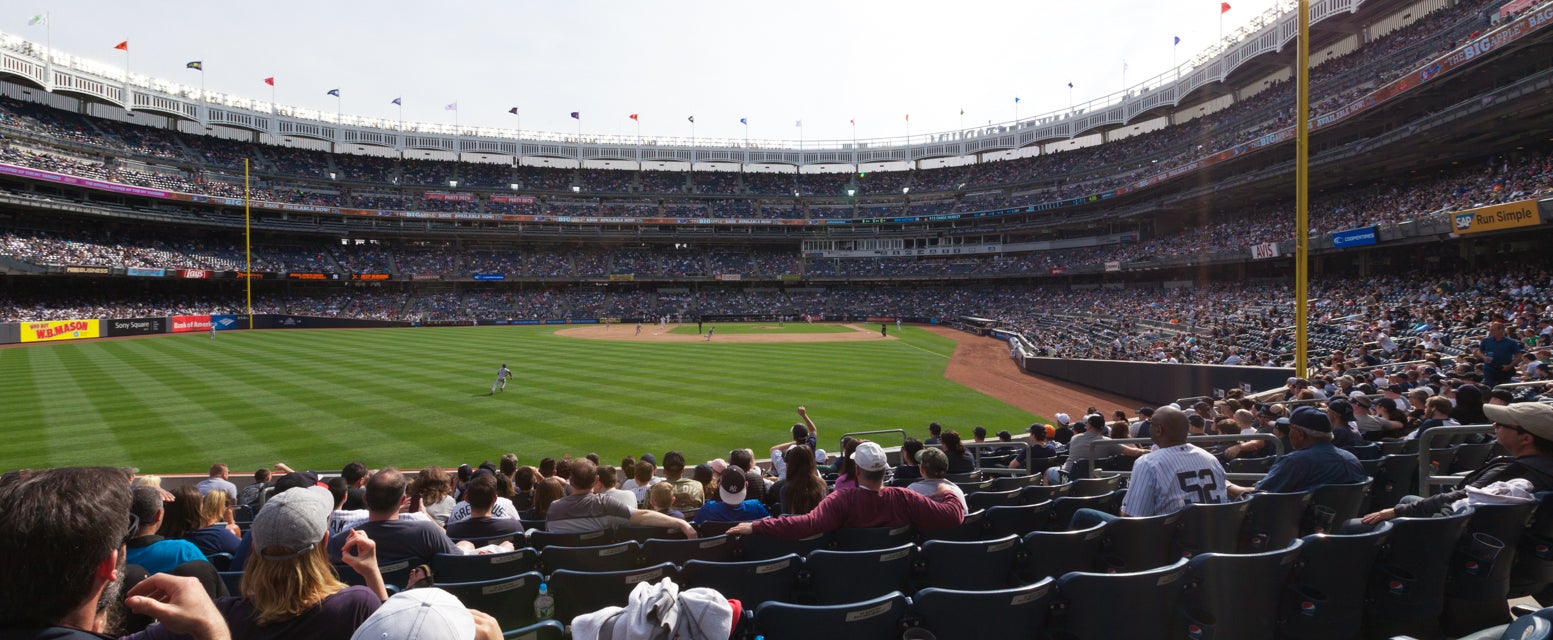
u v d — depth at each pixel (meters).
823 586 4.91
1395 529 4.34
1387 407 10.70
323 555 2.93
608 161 93.25
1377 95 34.31
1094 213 71.81
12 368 32.28
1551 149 32.59
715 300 86.94
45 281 57.34
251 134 80.31
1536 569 4.61
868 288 89.75
